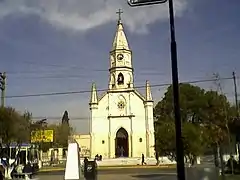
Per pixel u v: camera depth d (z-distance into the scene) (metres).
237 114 41.88
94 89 79.44
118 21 84.25
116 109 78.88
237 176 30.34
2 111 39.62
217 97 42.50
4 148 42.31
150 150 75.81
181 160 13.39
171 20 14.25
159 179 36.22
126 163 70.69
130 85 79.44
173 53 14.05
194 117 42.50
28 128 50.28
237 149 34.91
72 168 25.67
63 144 94.75
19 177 36.59
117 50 81.75
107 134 78.19
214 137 39.00
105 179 37.59
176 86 13.80
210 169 19.08
